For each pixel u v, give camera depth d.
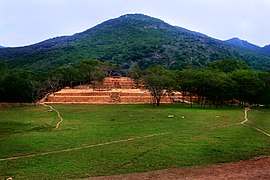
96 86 163.25
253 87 114.88
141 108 105.38
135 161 42.47
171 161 42.59
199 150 47.78
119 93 136.38
